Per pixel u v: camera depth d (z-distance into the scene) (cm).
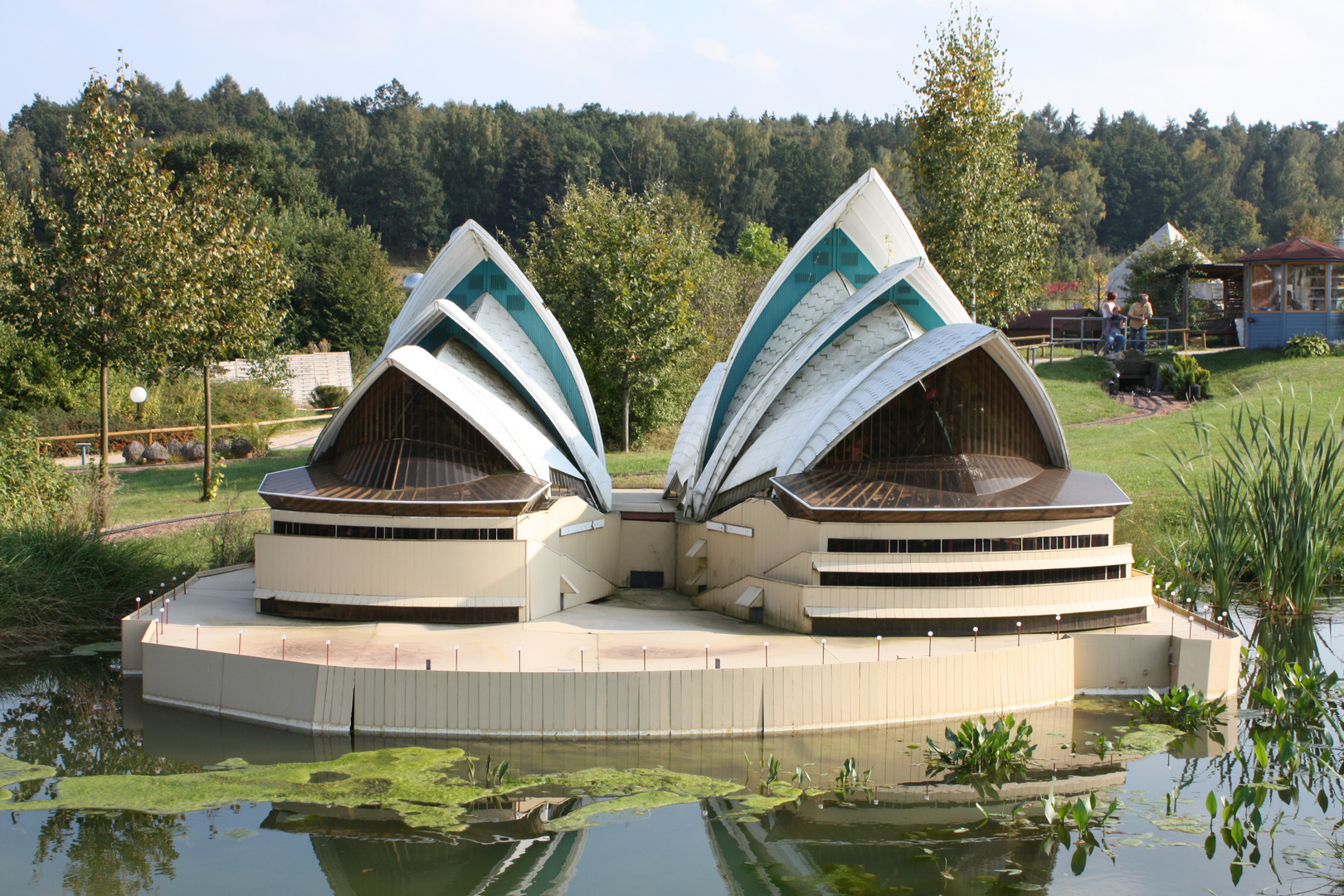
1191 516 3234
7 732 2038
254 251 3769
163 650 2184
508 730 1956
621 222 4725
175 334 3447
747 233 8494
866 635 2316
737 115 18900
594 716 1955
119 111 3312
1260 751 1809
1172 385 4934
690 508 3005
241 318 3741
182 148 9662
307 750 1920
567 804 1703
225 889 1444
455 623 2405
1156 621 2475
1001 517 2308
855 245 3133
